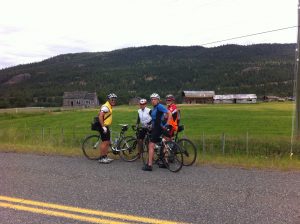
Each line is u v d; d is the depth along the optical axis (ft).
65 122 152.05
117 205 17.44
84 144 31.32
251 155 36.50
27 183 21.81
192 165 27.37
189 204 17.49
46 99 480.64
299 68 37.65
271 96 475.72
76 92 483.92
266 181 21.89
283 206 17.06
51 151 34.53
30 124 146.41
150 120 29.99
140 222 15.24
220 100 461.37
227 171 24.98
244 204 17.40
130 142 30.81
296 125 38.14
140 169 26.30
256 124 126.72
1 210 16.88
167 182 21.91
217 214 16.08
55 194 19.38
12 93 497.87
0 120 172.35
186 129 111.14
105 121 29.40
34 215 16.19
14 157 31.53
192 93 465.47
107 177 23.41
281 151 38.27
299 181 21.86
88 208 17.03
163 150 26.35
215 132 100.42
